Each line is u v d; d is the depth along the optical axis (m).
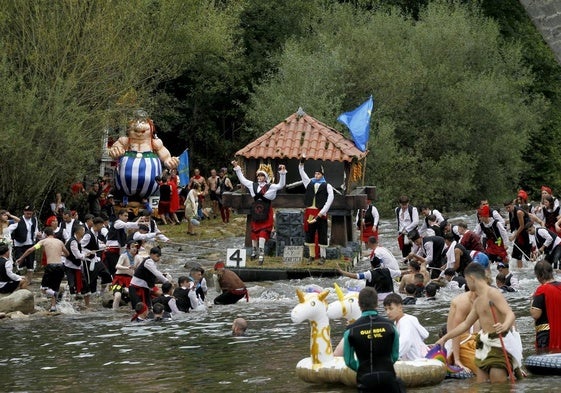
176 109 53.53
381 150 48.41
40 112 33.59
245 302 22.95
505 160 54.59
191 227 37.69
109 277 24.55
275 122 46.91
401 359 12.65
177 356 15.92
